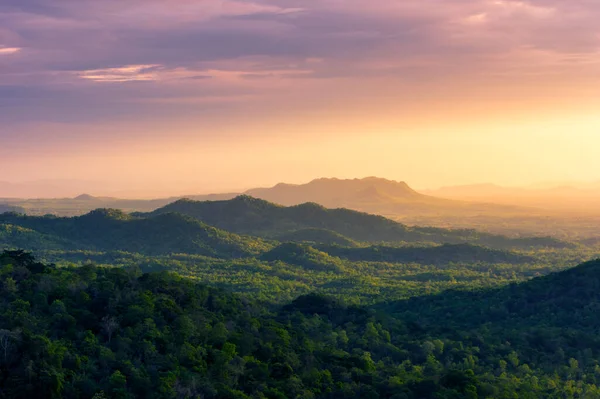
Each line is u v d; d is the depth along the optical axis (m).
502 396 125.19
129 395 103.94
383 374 134.25
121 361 111.81
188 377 111.12
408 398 121.44
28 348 107.56
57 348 109.94
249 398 110.06
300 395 115.25
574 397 133.62
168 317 133.12
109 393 103.44
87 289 137.50
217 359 119.44
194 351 120.50
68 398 101.75
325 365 134.25
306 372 125.94
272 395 113.44
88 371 108.75
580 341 164.88
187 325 128.88
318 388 121.69
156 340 121.62
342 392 121.56
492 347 160.38
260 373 120.38
